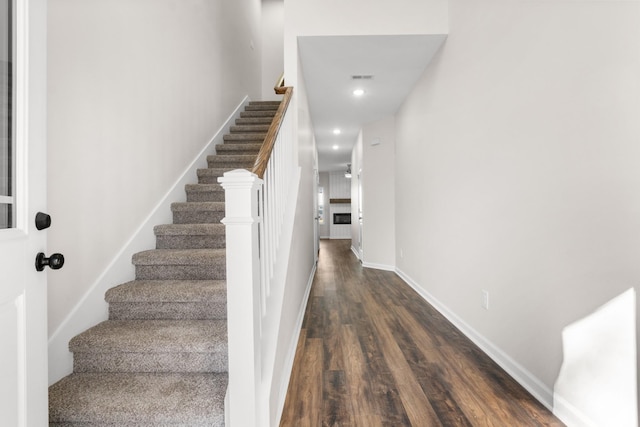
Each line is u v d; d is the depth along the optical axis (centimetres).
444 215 310
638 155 126
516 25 194
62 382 152
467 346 248
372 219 596
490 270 228
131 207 216
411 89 421
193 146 319
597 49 141
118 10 202
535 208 180
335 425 159
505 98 206
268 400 135
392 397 182
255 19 618
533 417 165
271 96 714
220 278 212
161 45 257
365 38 301
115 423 131
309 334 275
